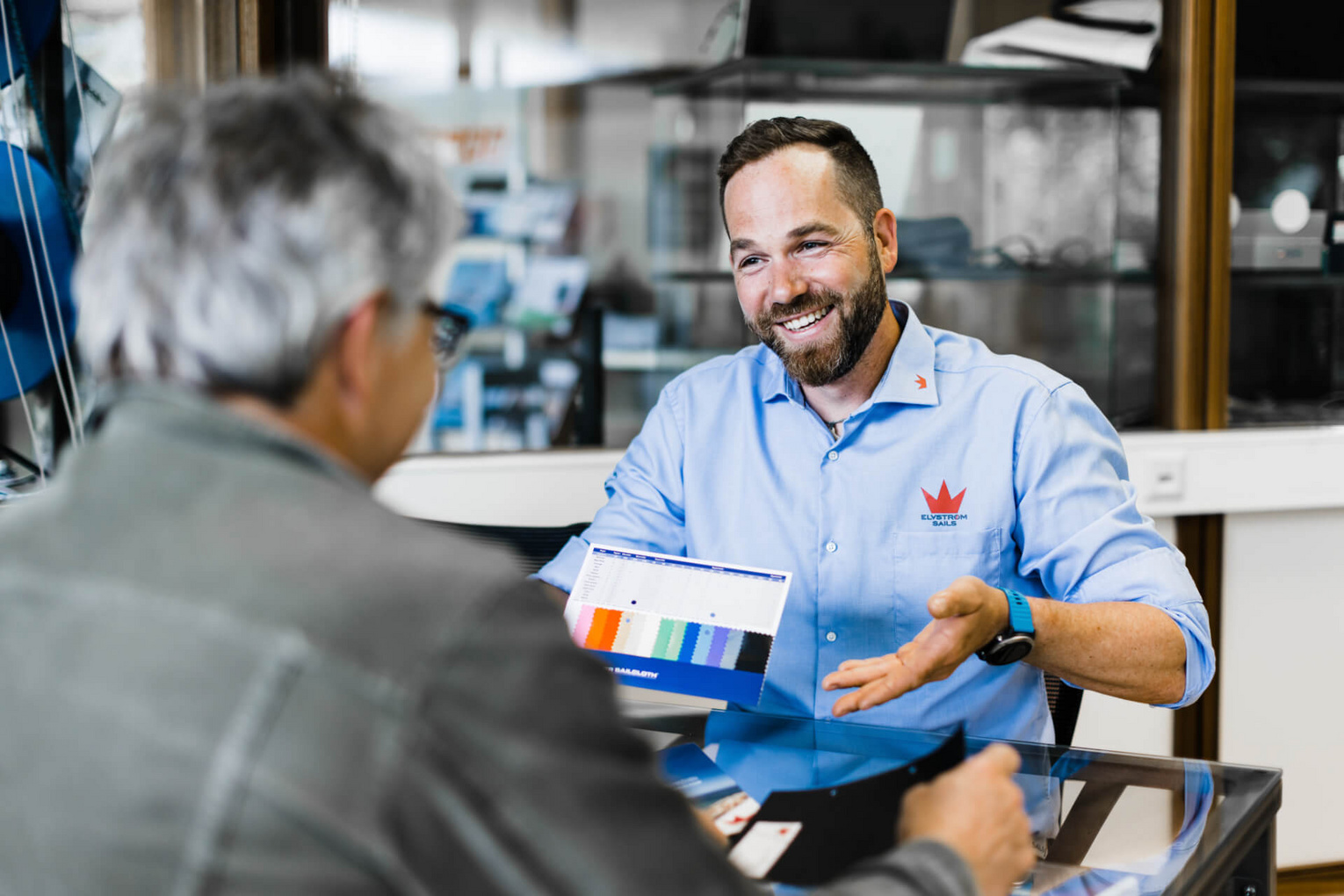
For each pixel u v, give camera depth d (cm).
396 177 54
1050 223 254
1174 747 229
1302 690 232
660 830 48
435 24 317
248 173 50
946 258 253
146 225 51
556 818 45
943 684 124
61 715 46
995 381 131
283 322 50
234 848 43
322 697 44
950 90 257
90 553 49
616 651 108
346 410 55
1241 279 234
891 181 258
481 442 320
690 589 112
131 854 44
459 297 326
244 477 50
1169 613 113
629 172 335
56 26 190
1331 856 235
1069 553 122
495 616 47
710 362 147
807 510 133
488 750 45
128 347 52
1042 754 101
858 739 103
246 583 47
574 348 329
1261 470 225
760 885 71
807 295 126
